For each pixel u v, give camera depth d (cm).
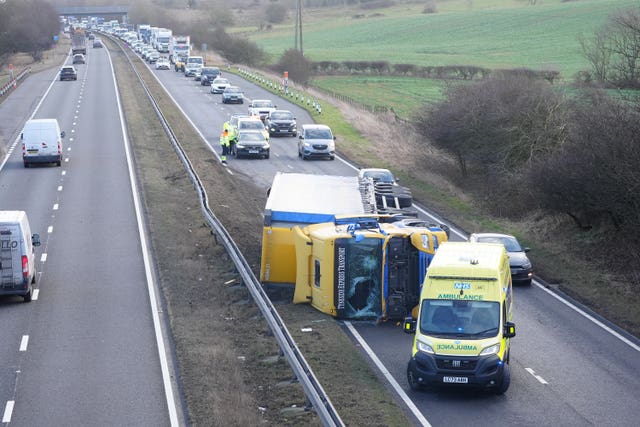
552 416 2959
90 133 10225
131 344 3619
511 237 4984
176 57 19825
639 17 12275
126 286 4509
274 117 10681
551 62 17700
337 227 4247
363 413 2894
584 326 4053
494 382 3092
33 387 3139
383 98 14512
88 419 2848
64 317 4003
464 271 3294
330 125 11000
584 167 5147
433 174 7950
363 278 4034
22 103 13188
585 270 5012
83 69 19362
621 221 5241
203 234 5603
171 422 2820
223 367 3309
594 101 6525
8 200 6656
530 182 5850
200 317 3975
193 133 10350
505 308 3325
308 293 4238
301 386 3108
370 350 3644
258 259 5069
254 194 7188
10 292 4144
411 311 4006
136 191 6988
